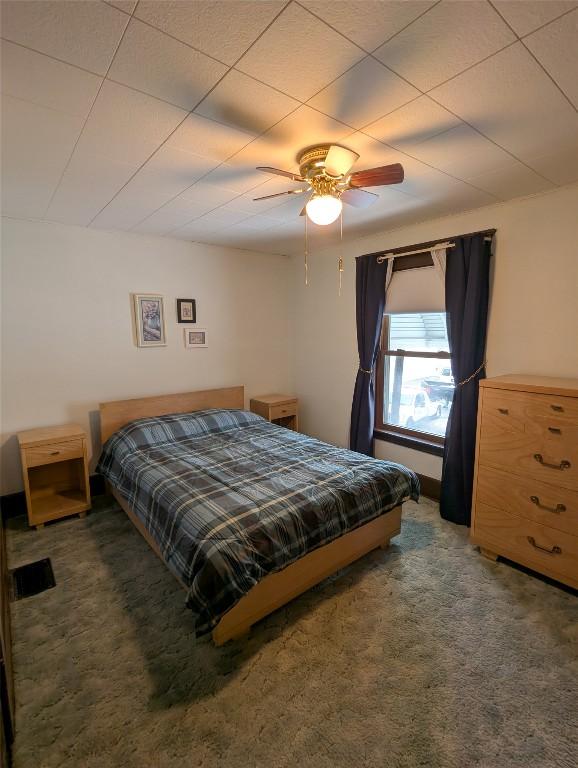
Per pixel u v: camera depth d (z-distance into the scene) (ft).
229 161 6.69
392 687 5.45
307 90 4.72
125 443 10.34
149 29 3.71
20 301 10.05
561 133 5.82
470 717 5.03
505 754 4.60
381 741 4.76
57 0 3.34
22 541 9.12
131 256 11.69
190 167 6.91
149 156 6.47
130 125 5.49
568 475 7.06
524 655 5.96
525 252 8.74
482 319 9.45
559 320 8.35
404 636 6.34
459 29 3.76
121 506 10.66
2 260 9.74
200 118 5.32
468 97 4.89
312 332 14.88
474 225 9.57
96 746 4.71
